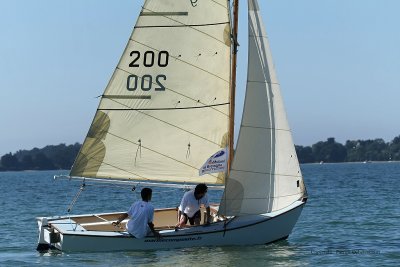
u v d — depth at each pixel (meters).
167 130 30.89
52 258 27.41
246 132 29.81
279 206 29.88
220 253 28.02
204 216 30.12
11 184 140.62
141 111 30.98
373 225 40.56
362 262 27.52
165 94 30.86
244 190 29.70
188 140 30.73
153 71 30.98
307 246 31.58
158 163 30.95
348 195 70.25
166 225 32.44
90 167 30.91
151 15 30.91
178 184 30.50
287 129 30.11
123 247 28.19
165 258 27.03
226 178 30.30
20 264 27.11
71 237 27.80
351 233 37.00
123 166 31.05
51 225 29.09
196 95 30.61
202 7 30.52
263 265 26.19
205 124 30.55
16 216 51.59
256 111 29.92
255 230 29.42
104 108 31.08
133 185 30.91
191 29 30.64
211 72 30.45
